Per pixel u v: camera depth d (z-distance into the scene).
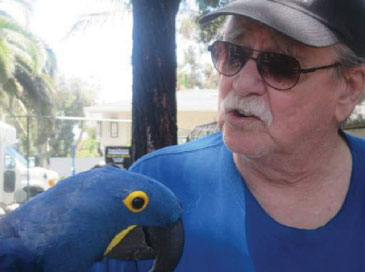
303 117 0.80
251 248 0.83
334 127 0.85
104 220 0.75
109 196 0.76
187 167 0.90
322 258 0.82
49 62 8.38
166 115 1.83
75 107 14.76
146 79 1.82
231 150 0.82
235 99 0.80
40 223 0.75
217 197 0.87
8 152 5.47
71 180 0.77
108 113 8.92
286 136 0.80
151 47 1.81
